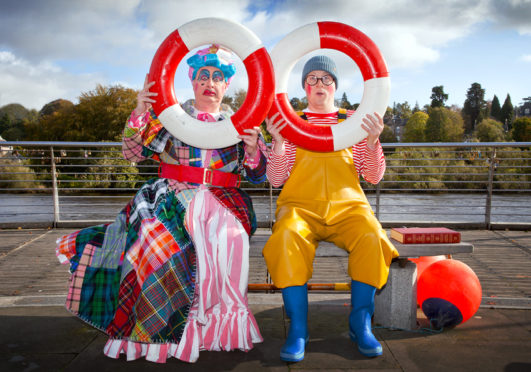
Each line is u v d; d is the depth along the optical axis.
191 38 1.82
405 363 1.66
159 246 1.68
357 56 1.91
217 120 1.98
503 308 2.26
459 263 2.07
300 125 1.90
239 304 1.77
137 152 1.92
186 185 1.88
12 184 10.55
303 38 1.92
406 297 1.99
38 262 3.29
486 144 4.01
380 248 1.73
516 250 3.55
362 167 2.12
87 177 10.16
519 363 1.66
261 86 1.80
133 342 1.70
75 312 1.69
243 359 1.70
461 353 1.75
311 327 2.04
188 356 1.67
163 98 1.80
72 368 1.63
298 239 1.73
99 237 1.80
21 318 2.13
